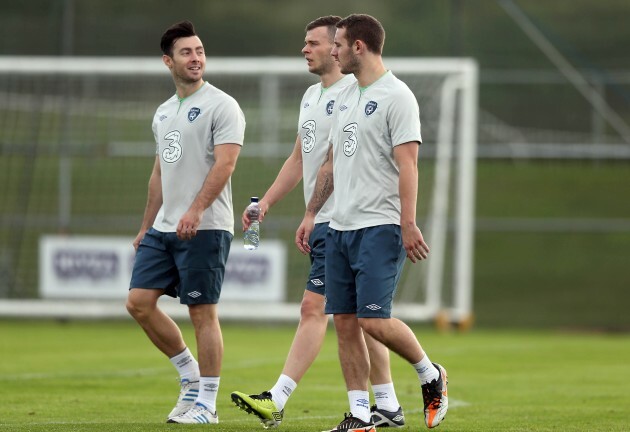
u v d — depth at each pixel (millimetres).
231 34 78750
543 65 81438
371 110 22250
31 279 62594
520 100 79312
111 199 65938
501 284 82312
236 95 60875
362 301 22141
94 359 43250
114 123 61688
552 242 94562
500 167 104625
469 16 84438
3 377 36719
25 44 71688
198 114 25484
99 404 29859
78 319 65000
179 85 25812
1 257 62188
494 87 80000
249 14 79000
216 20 78562
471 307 74000
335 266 22828
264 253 57375
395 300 61781
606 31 86375
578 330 63375
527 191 101250
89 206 66062
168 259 25703
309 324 25078
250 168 61219
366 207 22250
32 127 63625
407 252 21812
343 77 26297
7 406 29234
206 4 78188
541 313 72000
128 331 57406
